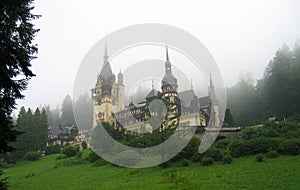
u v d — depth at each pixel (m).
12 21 15.09
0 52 13.64
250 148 39.44
